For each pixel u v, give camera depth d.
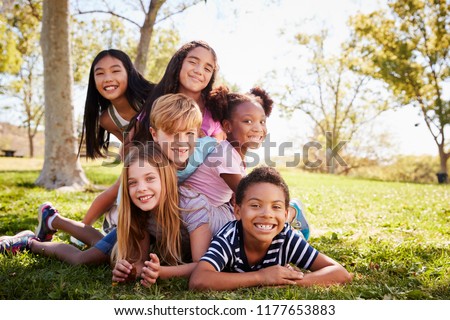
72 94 12.84
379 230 6.52
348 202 10.49
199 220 3.95
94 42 29.23
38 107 44.25
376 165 38.00
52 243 4.45
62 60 12.58
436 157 36.47
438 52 31.88
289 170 31.31
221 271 3.69
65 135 12.70
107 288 3.47
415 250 4.87
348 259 4.60
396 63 31.88
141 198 3.82
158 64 29.44
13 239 4.52
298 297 3.26
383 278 3.85
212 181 4.24
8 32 21.08
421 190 14.62
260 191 3.49
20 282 3.49
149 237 4.19
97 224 6.57
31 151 45.25
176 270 3.67
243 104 4.49
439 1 31.34
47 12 12.49
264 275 3.48
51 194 10.75
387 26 32.69
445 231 6.33
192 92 4.80
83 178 12.94
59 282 3.49
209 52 4.79
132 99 5.27
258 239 3.53
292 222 4.82
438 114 31.78
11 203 9.09
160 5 15.89
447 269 4.02
